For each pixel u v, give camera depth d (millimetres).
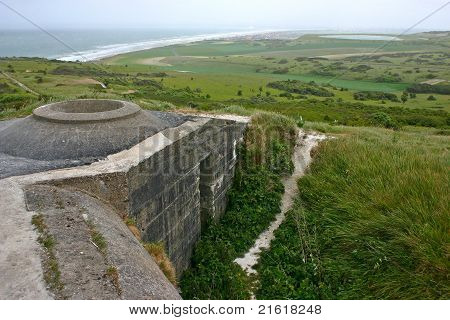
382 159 7191
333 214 6062
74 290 2580
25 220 3344
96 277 2746
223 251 6078
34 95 19219
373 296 4465
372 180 6309
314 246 5688
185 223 5961
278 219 7105
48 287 2582
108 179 4164
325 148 8836
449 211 4871
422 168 6543
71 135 5664
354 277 4855
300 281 5191
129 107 6680
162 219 5156
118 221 3893
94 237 3229
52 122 5914
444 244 4414
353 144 8672
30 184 3961
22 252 2914
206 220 6930
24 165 4777
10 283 2600
